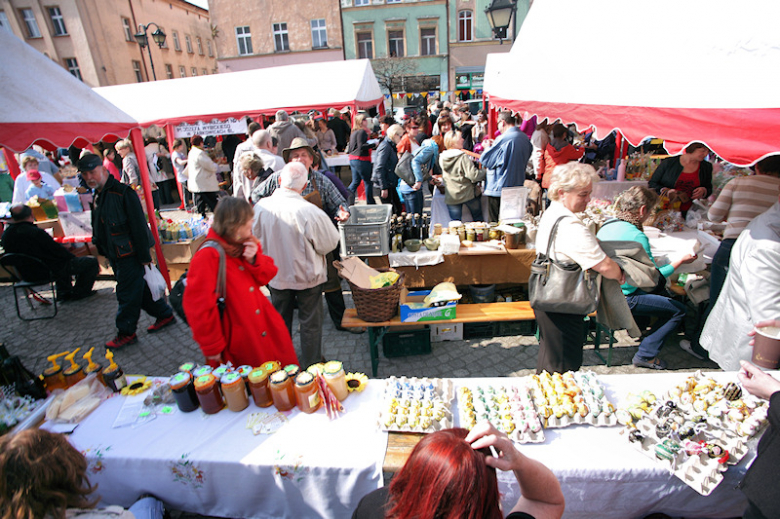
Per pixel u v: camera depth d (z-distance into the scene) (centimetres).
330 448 172
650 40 259
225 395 195
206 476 172
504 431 173
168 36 2639
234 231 222
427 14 2375
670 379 203
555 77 353
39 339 448
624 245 231
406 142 632
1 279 628
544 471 111
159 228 564
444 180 571
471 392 200
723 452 157
